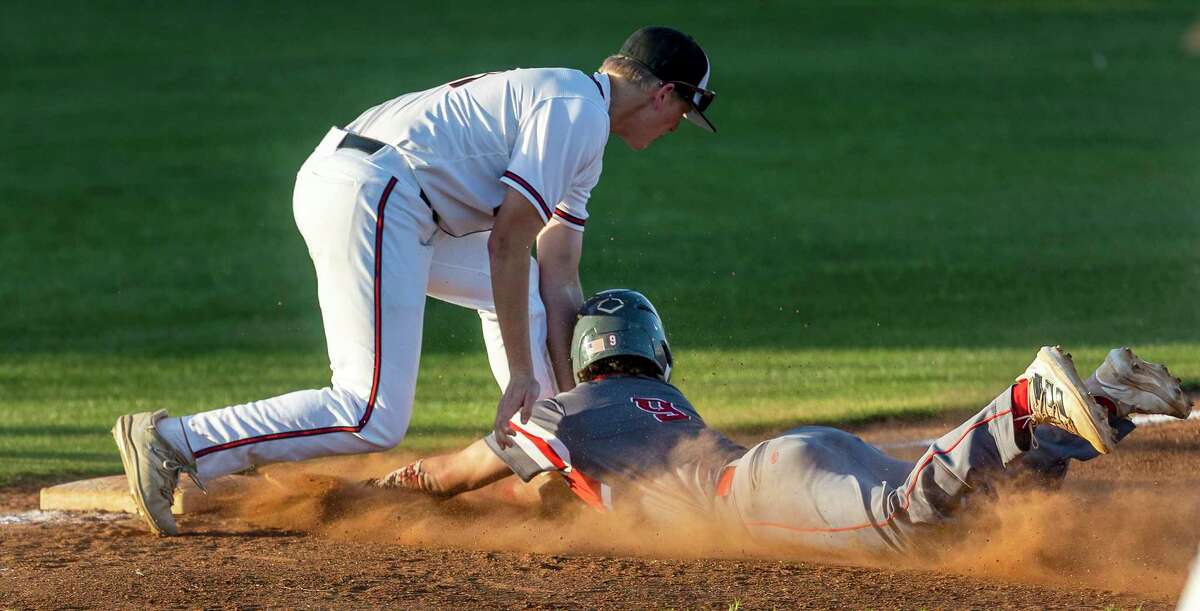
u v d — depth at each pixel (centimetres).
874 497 1538
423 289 1780
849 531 1563
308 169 1788
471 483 1884
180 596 1470
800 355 3259
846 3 12088
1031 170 6338
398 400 1762
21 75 9144
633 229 5169
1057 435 1498
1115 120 7606
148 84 8831
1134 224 5122
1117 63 9462
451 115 1762
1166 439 2284
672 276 4353
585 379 1917
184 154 6912
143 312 4131
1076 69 9262
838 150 6881
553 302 2002
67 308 4181
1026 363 3064
